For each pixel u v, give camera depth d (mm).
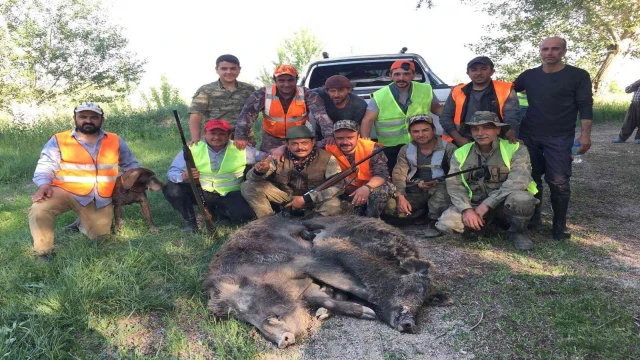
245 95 6570
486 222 5273
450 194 5168
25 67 17391
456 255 4859
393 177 5715
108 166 5258
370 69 8312
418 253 3941
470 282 4219
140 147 11312
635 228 5617
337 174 5090
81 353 3223
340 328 3557
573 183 7734
